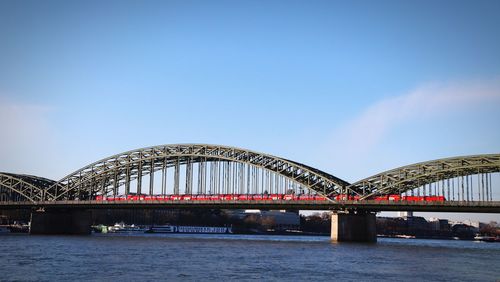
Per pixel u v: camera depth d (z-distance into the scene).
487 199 129.50
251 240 176.25
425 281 66.62
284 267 79.38
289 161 156.88
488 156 129.38
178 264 81.31
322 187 151.75
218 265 80.81
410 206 133.25
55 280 62.88
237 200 151.62
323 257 96.50
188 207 162.62
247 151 164.00
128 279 64.44
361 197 141.50
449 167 134.38
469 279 68.81
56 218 189.88
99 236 178.50
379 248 125.75
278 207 150.75
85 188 190.75
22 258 86.44
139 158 181.50
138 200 166.00
